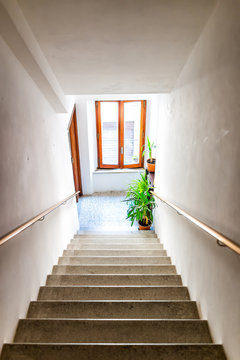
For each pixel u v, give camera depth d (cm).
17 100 177
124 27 170
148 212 442
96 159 619
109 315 184
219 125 146
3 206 151
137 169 627
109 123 584
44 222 240
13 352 141
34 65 187
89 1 148
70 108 349
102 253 312
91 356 139
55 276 241
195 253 196
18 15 149
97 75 244
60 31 173
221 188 144
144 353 141
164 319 171
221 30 142
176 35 180
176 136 262
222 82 141
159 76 248
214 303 156
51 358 138
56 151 299
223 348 142
